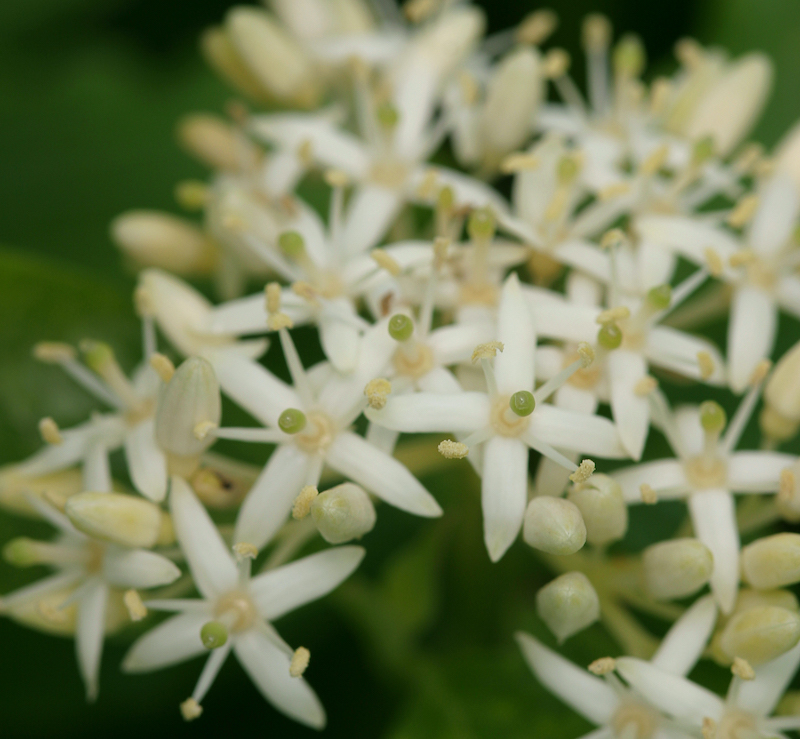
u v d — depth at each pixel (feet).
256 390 0.36
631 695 0.35
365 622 0.40
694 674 0.37
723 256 0.38
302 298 0.37
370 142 0.39
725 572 0.36
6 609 0.36
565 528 0.34
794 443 0.40
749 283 0.38
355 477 0.35
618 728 0.35
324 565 0.35
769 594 0.36
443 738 0.38
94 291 0.39
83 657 0.36
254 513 0.35
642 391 0.36
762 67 0.40
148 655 0.35
